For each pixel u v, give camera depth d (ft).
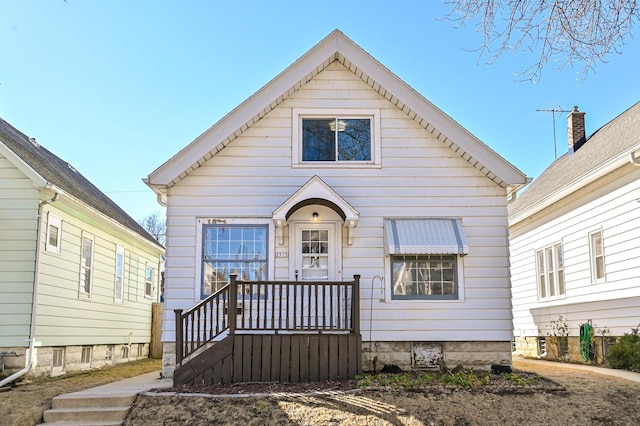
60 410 34.19
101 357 61.21
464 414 32.83
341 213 43.37
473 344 43.86
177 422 32.35
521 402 34.40
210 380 38.52
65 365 51.55
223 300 40.04
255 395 34.76
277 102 45.85
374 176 45.50
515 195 47.09
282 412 32.78
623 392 36.22
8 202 45.27
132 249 72.28
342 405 33.53
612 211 52.39
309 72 45.47
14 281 44.57
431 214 45.16
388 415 32.45
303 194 43.14
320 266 44.52
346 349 39.11
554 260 64.13
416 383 36.58
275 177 45.27
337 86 46.34
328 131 46.24
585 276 57.00
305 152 45.93
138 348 74.64
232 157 45.32
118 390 37.24
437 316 43.96
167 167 44.01
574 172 63.10
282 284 40.01
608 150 57.62
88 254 57.31
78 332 54.13
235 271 44.27
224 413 32.94
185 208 44.75
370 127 46.32
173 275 44.14
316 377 38.81
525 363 58.13
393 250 42.98
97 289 59.62
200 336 43.32
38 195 45.44
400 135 45.93
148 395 35.50
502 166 44.47
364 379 37.70
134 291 72.95
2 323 44.11
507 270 44.60
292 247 44.62
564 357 61.31
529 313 71.20
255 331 43.62
